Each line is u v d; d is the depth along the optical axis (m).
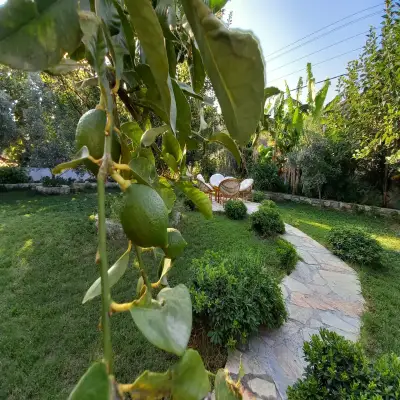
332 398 1.55
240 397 0.38
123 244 4.43
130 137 0.51
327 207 8.68
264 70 0.25
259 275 2.90
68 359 2.44
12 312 3.03
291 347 2.58
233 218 6.66
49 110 9.50
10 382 2.20
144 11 0.25
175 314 0.28
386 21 4.16
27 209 7.18
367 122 5.38
